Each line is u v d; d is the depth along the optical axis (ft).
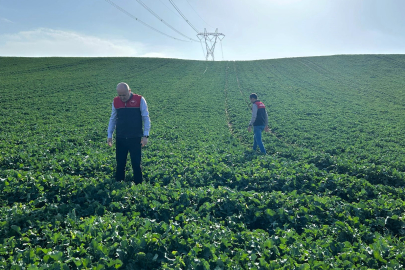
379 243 15.35
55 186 21.86
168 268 12.53
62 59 213.87
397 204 21.34
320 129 64.44
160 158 36.19
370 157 40.27
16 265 11.71
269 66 208.23
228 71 192.13
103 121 70.23
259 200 21.80
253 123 41.91
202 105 97.40
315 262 13.53
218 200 21.12
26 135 49.83
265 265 13.35
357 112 85.71
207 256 14.03
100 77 153.79
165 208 19.57
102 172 28.30
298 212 20.04
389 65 183.93
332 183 27.37
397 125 68.08
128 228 15.92
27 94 104.99
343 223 17.94
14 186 21.62
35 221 16.53
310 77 164.14
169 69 193.16
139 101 23.41
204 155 37.60
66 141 45.39
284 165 33.68
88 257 12.78
